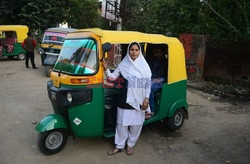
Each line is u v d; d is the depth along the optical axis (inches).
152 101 181.6
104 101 162.4
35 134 192.1
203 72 403.5
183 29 444.1
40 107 252.8
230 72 379.9
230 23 363.6
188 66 407.8
